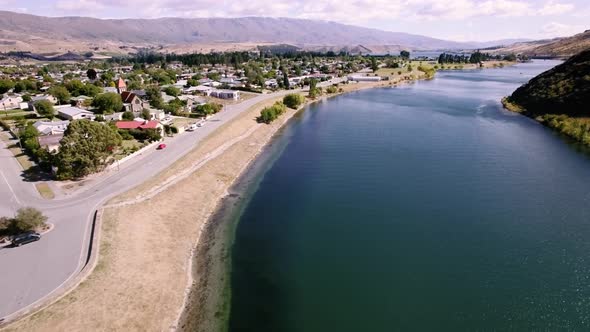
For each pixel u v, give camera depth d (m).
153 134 84.50
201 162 73.75
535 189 64.00
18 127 94.44
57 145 73.69
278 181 69.94
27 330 30.41
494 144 90.62
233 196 63.31
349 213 57.00
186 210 55.31
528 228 51.41
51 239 43.19
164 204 54.88
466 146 89.25
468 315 35.97
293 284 40.78
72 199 53.56
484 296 38.47
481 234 50.22
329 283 41.00
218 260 44.66
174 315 35.16
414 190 64.75
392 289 39.97
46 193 55.66
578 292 38.62
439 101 156.12
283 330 34.19
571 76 127.38
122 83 142.38
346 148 90.00
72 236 43.94
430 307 37.19
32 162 69.88
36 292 34.41
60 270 37.62
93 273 37.41
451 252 46.31
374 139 97.25
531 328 34.06
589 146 88.19
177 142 85.06
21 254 40.16
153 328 33.09
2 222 43.34
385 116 126.56
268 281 41.12
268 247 47.81
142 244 44.34
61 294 34.28
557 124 105.19
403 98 166.75
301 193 64.50
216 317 35.34
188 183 63.25
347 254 46.38
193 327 33.97
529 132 102.25
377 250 47.22
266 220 54.88
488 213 55.91
